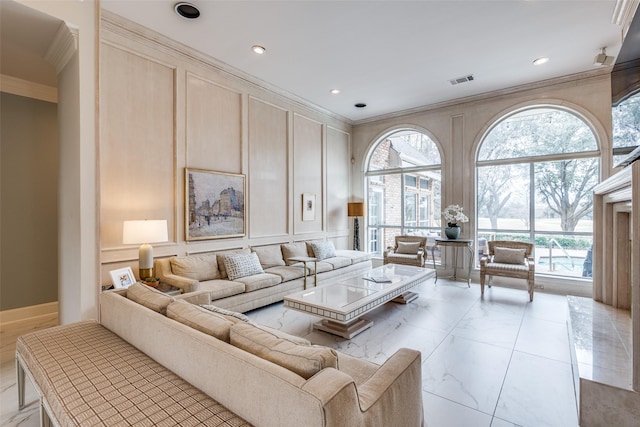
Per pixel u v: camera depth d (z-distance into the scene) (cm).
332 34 352
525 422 192
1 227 361
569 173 485
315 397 96
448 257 580
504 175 537
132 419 119
